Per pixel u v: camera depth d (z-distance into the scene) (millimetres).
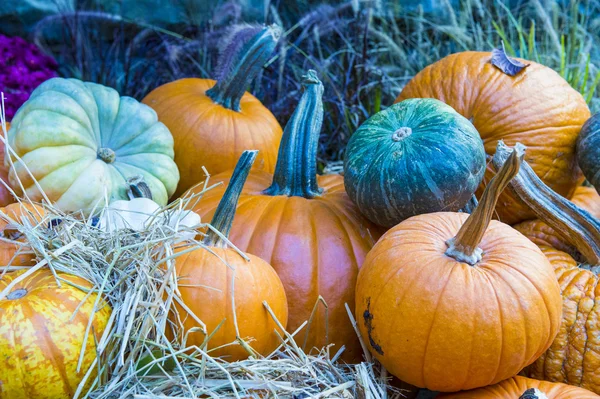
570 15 4598
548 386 1869
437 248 1814
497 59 2654
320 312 2086
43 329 1597
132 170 2480
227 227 1949
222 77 3016
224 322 1782
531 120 2537
